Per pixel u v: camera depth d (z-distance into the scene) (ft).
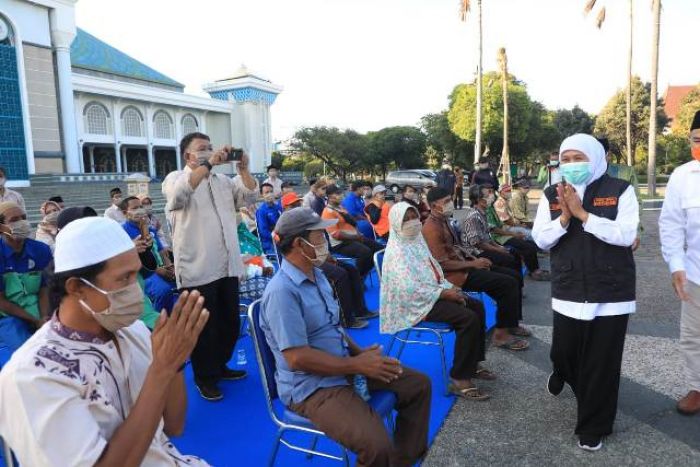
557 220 9.77
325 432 7.68
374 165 159.53
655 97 56.13
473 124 106.52
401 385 8.62
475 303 12.56
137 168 146.30
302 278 8.28
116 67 143.64
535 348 15.29
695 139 10.73
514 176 96.32
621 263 9.46
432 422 11.00
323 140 144.56
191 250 12.12
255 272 17.57
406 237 12.50
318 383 8.00
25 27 90.94
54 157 97.91
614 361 9.50
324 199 27.81
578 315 9.66
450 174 52.44
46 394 4.29
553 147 132.57
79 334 4.80
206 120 155.84
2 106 86.17
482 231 19.57
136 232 15.42
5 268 12.43
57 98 98.63
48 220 18.19
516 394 12.32
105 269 4.69
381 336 16.78
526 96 109.19
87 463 4.27
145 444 4.51
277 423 8.25
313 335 8.34
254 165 160.86
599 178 9.87
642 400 11.78
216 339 12.35
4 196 20.63
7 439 4.42
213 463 9.62
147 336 5.61
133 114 134.62
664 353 14.52
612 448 9.87
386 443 7.38
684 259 11.00
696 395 11.02
